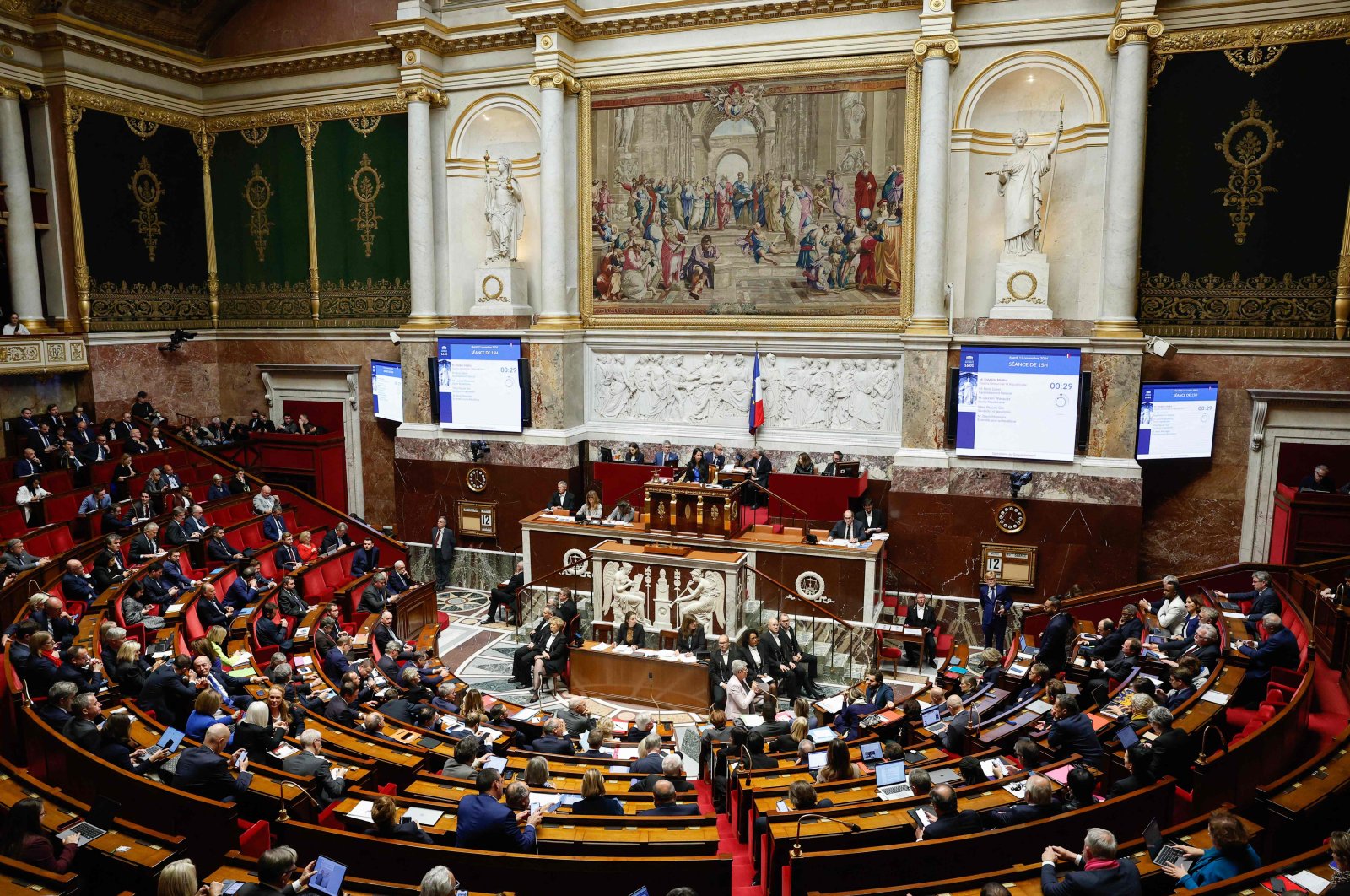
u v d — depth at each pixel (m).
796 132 18.31
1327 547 14.52
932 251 17.14
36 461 17.98
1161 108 16.20
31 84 19.72
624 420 20.38
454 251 21.08
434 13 20.58
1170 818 7.87
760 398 18.89
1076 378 16.20
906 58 17.31
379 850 7.04
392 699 11.95
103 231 20.88
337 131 21.86
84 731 8.22
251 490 20.41
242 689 10.95
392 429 22.47
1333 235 15.48
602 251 20.05
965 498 17.00
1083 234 16.92
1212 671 10.98
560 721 10.92
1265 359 16.05
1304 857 6.00
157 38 21.69
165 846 6.46
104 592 13.79
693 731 13.50
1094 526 16.27
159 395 22.47
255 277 23.23
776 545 16.30
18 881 5.81
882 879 6.80
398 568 17.19
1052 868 6.18
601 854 7.18
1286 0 15.29
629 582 16.36
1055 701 10.36
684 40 18.73
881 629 15.52
